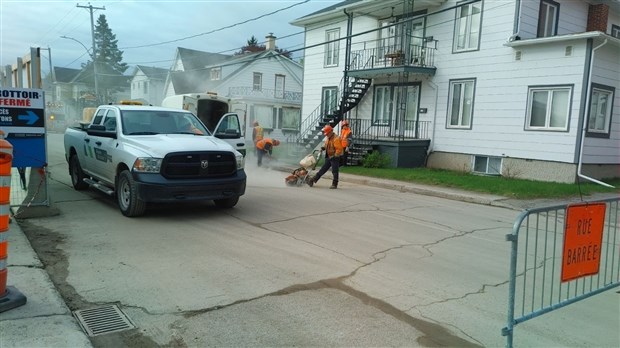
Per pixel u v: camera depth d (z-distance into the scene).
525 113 16.47
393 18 21.27
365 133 22.34
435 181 14.79
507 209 11.38
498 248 7.18
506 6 16.78
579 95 15.07
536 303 4.85
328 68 24.56
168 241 6.60
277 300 4.62
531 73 16.25
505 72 16.97
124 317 4.14
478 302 4.81
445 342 3.90
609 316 4.63
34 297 4.37
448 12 18.77
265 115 34.47
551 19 17.83
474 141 18.06
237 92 41.22
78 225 7.37
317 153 16.59
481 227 8.79
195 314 4.24
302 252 6.32
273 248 6.45
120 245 6.32
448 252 6.75
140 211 7.92
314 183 14.30
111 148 8.59
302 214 8.99
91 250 6.05
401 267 5.88
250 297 4.67
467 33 18.17
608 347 3.94
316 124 24.86
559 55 15.49
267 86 43.19
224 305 4.46
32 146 7.57
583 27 19.28
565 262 4.29
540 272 6.02
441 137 19.23
